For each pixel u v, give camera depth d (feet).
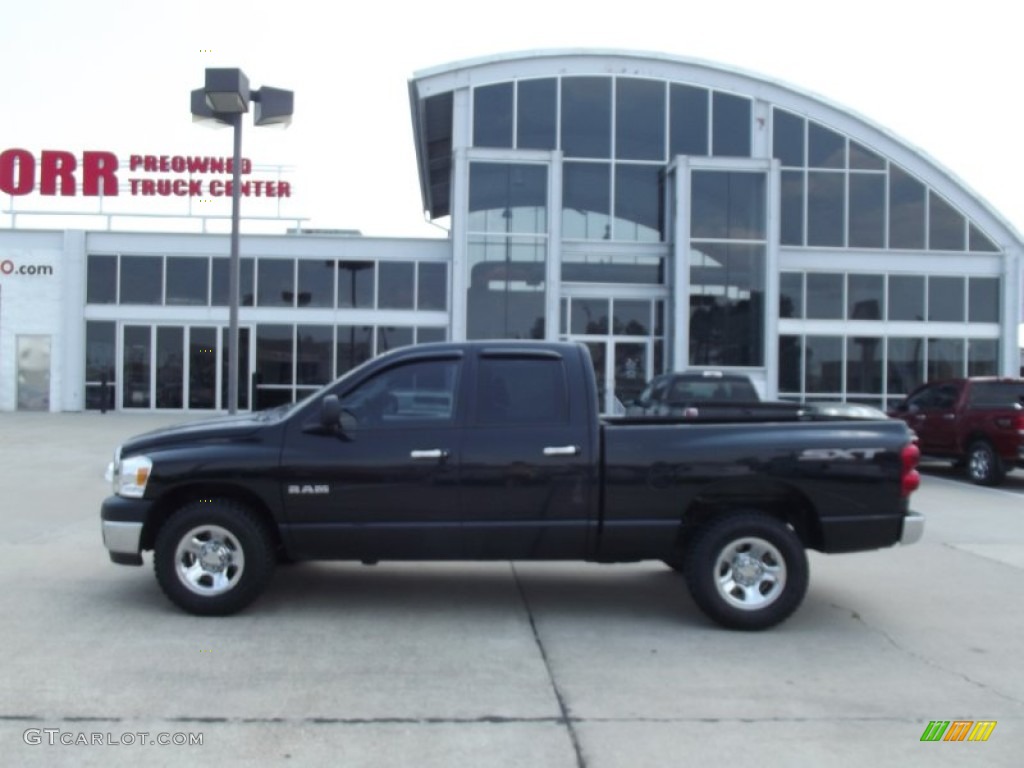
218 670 17.19
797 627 20.94
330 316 81.97
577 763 13.41
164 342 82.48
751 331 79.30
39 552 27.53
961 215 85.10
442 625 20.61
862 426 21.17
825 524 20.79
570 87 82.74
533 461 20.63
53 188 84.17
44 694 15.79
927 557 29.12
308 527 20.65
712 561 20.48
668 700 16.05
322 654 18.30
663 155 83.46
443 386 21.18
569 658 18.38
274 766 13.14
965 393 49.73
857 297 84.07
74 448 55.16
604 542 20.80
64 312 82.38
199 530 20.70
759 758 13.69
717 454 20.61
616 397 81.35
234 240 42.55
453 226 79.25
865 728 14.90
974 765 13.61
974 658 18.76
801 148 84.28
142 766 13.08
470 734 14.38
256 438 20.84
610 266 82.02
